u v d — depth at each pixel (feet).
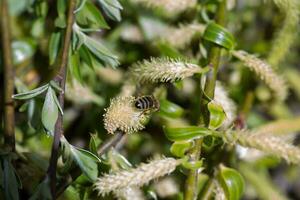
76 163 1.60
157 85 1.75
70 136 2.01
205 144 1.66
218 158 1.77
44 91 1.64
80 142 2.00
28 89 1.87
